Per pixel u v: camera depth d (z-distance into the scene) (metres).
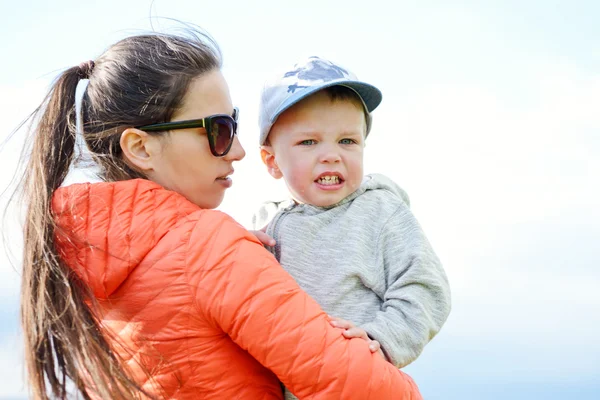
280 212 2.05
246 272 1.52
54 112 1.70
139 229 1.55
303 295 1.57
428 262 1.87
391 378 1.56
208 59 1.77
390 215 1.96
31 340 1.53
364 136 2.10
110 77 1.71
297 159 1.97
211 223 1.57
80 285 1.52
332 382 1.50
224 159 1.78
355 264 1.88
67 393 1.52
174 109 1.69
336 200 1.98
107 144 1.71
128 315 1.57
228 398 1.57
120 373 1.50
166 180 1.72
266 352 1.51
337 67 1.98
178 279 1.53
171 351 1.55
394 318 1.78
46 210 1.57
